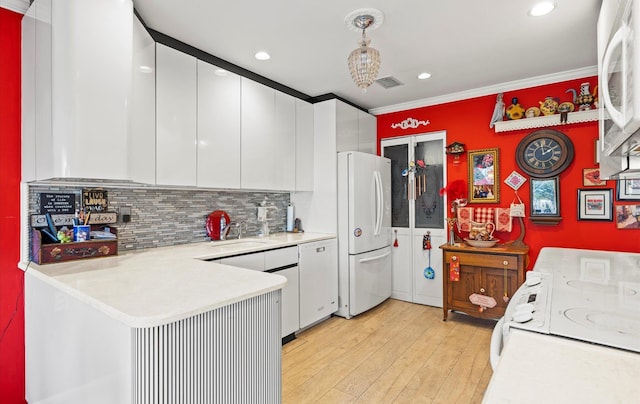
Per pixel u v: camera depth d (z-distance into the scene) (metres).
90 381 1.33
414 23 2.23
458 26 2.27
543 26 2.28
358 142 3.95
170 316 1.11
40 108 1.72
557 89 3.18
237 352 1.37
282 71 3.04
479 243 3.26
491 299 3.13
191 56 2.49
